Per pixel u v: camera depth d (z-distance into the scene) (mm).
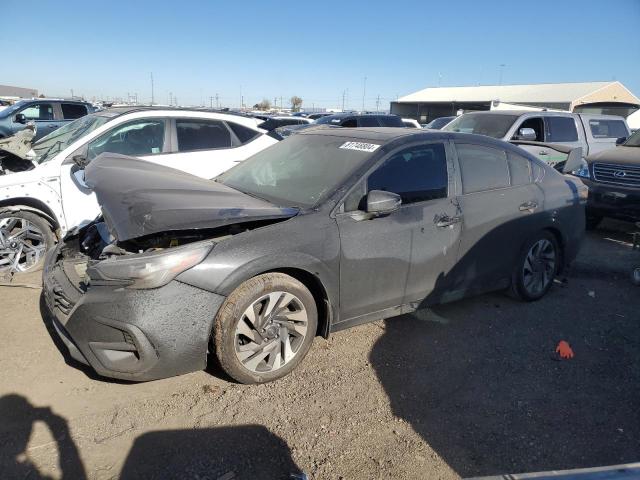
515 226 4273
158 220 2795
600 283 5305
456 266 3957
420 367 3477
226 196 3359
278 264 3025
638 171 6977
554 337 4004
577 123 9906
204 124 6238
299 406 2973
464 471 2521
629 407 3105
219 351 2953
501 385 3303
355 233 3342
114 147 5570
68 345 2943
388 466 2531
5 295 4352
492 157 4293
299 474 2434
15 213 4777
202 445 2611
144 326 2701
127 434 2668
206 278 2820
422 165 3795
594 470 1554
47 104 14156
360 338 3846
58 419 2758
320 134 4301
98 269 2779
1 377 3121
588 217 7641
